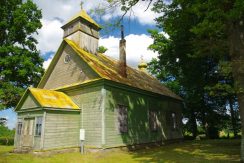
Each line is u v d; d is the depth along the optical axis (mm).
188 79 23266
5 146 20500
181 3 12812
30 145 14992
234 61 10367
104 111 15547
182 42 19578
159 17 15766
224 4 9758
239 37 10500
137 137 18344
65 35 21891
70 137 15961
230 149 15742
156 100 22297
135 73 24203
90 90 16766
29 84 25984
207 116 27672
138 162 11742
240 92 10156
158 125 21672
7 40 25688
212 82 22891
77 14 21219
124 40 20578
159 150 17219
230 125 29297
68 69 19141
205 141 23375
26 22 25750
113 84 16703
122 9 13133
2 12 24703
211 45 12539
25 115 16234
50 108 14922
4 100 23969
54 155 14109
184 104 29203
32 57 26391
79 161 12219
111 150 15484
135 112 18828
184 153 14836
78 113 16953
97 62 18781
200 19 14586
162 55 24719
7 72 23219
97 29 22266
